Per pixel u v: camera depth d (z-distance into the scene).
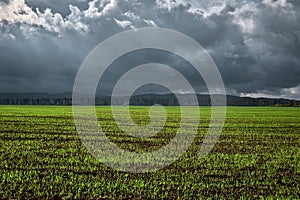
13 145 24.12
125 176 16.36
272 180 16.36
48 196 13.36
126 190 14.16
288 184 15.91
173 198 13.51
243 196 13.89
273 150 24.78
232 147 25.80
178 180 15.93
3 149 22.44
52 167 17.67
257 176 17.08
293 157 22.08
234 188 14.98
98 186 14.52
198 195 13.84
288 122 49.38
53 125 38.31
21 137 28.14
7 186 14.23
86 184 14.76
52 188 14.22
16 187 14.20
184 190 14.40
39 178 15.68
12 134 29.81
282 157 22.02
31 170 16.97
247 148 25.45
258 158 21.44
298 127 42.00
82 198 13.25
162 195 13.73
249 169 18.50
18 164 18.25
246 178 16.52
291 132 36.47
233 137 31.69
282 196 13.94
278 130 38.31
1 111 67.88
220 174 17.23
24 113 60.84
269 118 57.97
